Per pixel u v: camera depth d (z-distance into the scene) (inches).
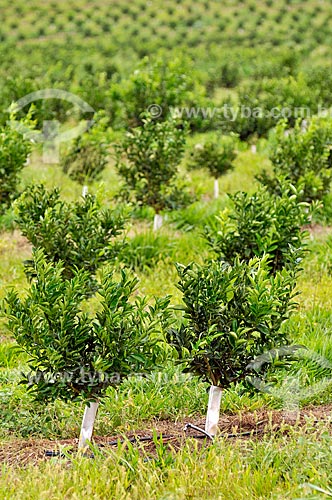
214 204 580.1
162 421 294.4
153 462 237.8
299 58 1451.8
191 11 2347.4
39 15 2273.6
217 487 228.2
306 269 459.5
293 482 231.8
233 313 265.9
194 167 653.3
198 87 881.5
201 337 266.4
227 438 266.1
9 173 505.0
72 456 251.9
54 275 260.1
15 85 789.9
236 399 300.5
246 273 273.0
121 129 770.8
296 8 2335.1
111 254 364.8
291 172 534.6
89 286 359.3
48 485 229.5
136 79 730.8
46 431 282.4
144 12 2348.7
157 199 521.7
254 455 246.5
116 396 296.5
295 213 357.1
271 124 845.8
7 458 262.8
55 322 257.8
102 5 2388.0
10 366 337.1
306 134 538.0
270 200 374.3
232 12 2333.9
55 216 359.6
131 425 286.8
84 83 902.4
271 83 954.7
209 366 264.2
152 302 405.1
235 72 1379.2
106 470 233.8
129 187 526.0
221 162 636.1
